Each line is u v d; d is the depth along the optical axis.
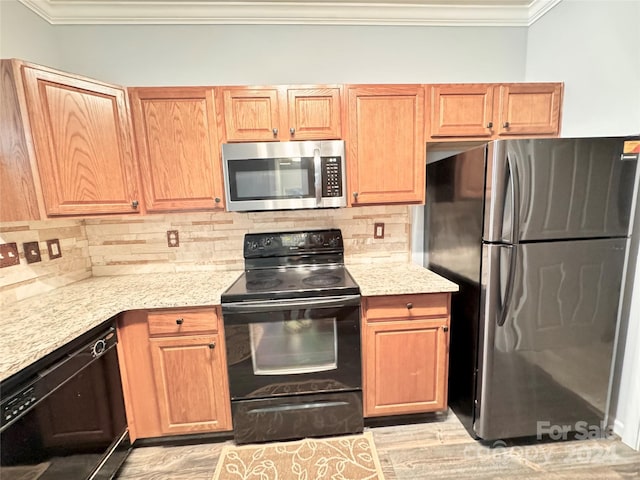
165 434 1.63
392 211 2.14
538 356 1.51
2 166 1.33
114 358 1.46
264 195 1.69
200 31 1.91
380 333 1.64
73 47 1.86
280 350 1.57
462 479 1.43
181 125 1.66
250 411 1.61
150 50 1.90
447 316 1.65
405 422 1.80
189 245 2.06
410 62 2.04
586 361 1.55
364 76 2.02
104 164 1.56
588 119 1.68
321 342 1.59
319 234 2.08
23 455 0.96
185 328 1.54
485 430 1.57
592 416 1.61
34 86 1.33
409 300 1.62
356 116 1.72
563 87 1.81
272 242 2.05
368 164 1.76
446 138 1.79
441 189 1.87
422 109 1.74
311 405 1.63
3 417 0.90
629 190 1.40
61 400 1.13
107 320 1.40
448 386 1.92
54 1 1.76
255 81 1.97
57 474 1.10
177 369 1.57
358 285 1.62
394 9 1.95
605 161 1.37
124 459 1.52
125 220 2.00
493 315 1.46
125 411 1.54
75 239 1.88
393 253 2.18
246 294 1.53
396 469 1.48
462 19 2.01
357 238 2.14
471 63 2.06
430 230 2.06
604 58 1.58
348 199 1.78
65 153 1.44
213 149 1.69
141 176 1.67
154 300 1.50
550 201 1.38
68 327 1.18
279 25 1.94
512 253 1.40
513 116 1.80
